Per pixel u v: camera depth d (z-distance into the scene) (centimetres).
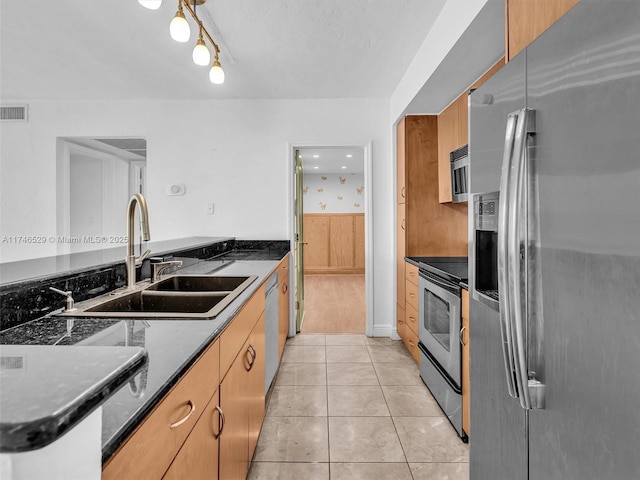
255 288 171
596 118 75
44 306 120
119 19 222
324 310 490
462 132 271
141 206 154
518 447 107
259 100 366
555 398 88
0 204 357
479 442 136
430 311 248
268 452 188
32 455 35
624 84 68
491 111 121
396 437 200
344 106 364
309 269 843
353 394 250
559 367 87
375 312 373
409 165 330
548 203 90
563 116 85
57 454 37
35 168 358
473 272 139
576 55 80
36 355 49
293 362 306
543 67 92
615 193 70
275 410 229
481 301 132
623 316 69
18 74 303
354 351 331
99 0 203
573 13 81
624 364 69
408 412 226
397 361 308
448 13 204
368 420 217
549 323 90
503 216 97
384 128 366
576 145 81
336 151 585
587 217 78
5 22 225
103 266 153
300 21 224
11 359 47
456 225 332
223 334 119
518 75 104
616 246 70
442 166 315
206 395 101
